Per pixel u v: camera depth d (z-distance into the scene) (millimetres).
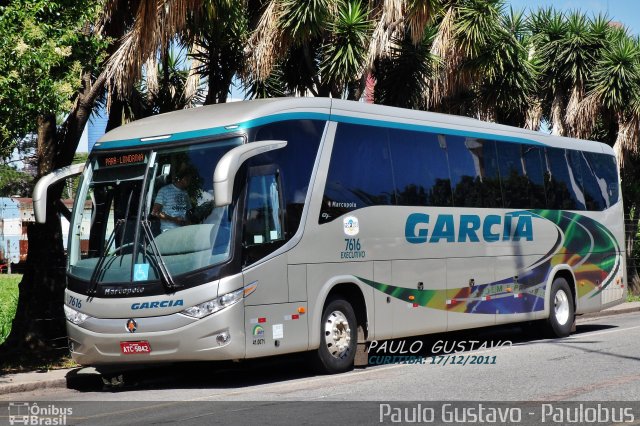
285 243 12602
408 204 14883
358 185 13977
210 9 16688
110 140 13211
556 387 11297
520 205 17672
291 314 12594
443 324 15461
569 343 16891
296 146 13023
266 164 12516
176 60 21094
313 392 11406
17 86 12188
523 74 24828
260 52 18359
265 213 12414
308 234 12984
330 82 20828
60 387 13094
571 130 27391
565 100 27906
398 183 14750
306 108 13336
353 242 13727
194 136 12516
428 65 22812
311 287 12938
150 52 15656
